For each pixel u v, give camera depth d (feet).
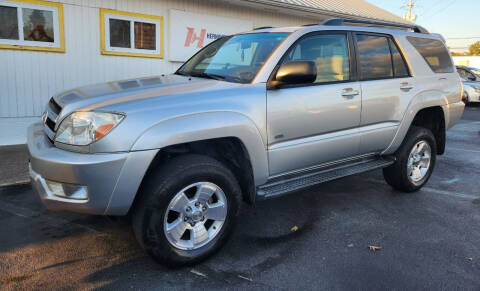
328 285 8.89
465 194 15.71
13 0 20.61
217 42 13.85
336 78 12.06
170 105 8.75
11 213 12.39
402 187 15.19
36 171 8.62
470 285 9.04
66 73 23.11
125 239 10.87
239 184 10.95
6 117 21.59
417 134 14.75
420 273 9.50
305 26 11.93
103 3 23.58
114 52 24.67
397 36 14.35
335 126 11.91
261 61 10.78
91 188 8.04
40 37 21.88
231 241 10.97
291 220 12.58
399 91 13.73
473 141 27.91
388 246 10.90
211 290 8.61
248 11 31.27
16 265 9.35
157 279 8.97
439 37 16.53
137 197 8.87
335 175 12.32
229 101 9.54
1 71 21.07
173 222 9.09
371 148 13.46
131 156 8.14
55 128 8.71
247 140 9.78
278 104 10.35
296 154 11.10
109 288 8.57
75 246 10.39
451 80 16.19
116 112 8.22
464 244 11.12
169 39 27.02
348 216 13.01
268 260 9.98
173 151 9.61
